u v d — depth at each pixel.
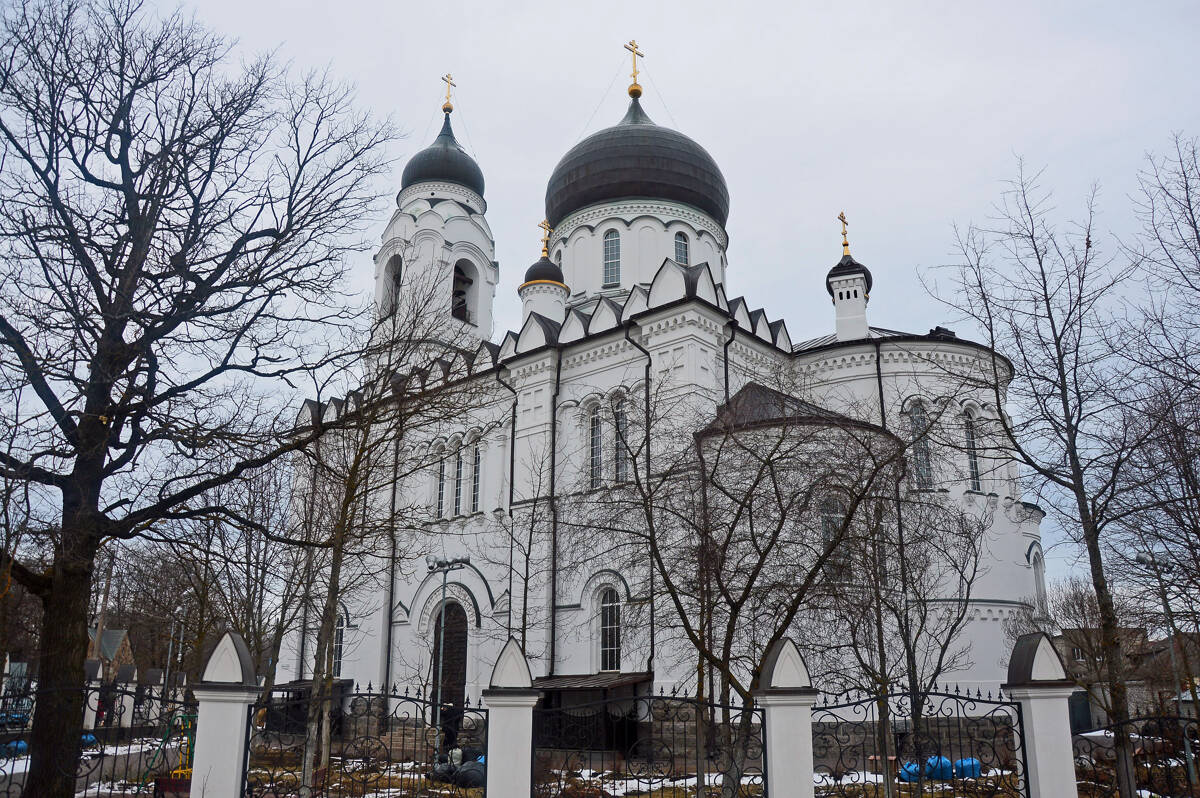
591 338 36.84
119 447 16.39
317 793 19.45
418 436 43.41
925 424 26.89
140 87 17.70
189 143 17.94
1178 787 18.45
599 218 47.84
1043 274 17.91
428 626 41.94
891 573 22.09
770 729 13.91
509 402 40.50
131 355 16.44
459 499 42.75
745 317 37.75
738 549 21.14
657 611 26.30
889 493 22.11
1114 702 15.45
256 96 18.81
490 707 14.03
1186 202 16.47
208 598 32.03
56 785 14.82
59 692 15.20
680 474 21.31
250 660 14.67
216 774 13.86
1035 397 17.39
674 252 47.06
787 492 20.86
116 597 42.78
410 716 39.84
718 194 49.00
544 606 35.28
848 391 36.91
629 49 52.72
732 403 25.94
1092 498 16.47
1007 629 33.81
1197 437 17.05
